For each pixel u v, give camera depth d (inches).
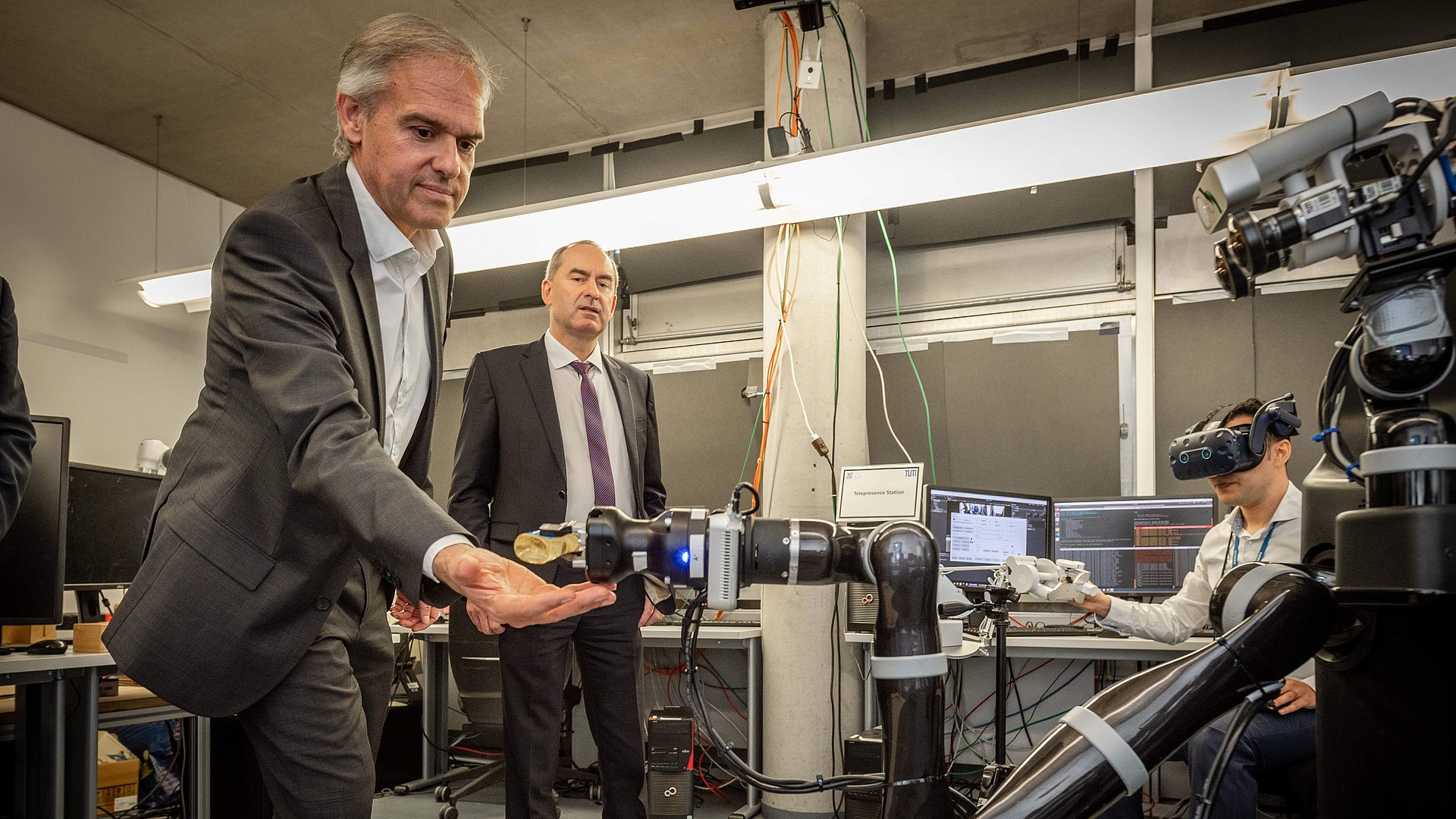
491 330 191.3
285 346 40.2
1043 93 156.4
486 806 143.3
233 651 41.5
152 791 128.0
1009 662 145.7
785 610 135.2
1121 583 130.3
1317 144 28.0
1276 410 52.3
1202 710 28.1
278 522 42.2
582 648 88.6
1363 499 30.6
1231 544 97.8
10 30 146.5
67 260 175.0
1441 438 27.1
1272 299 139.6
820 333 141.8
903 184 122.6
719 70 161.2
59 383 172.1
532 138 185.3
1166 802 131.2
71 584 104.9
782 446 140.9
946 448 155.8
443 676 163.8
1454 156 27.6
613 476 97.3
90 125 176.7
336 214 46.4
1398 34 137.6
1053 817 26.7
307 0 140.4
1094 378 148.5
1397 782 27.5
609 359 102.8
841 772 132.0
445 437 192.4
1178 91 103.9
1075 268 151.6
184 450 44.6
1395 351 27.9
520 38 150.6
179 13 142.9
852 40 145.1
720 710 160.1
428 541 33.6
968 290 157.8
